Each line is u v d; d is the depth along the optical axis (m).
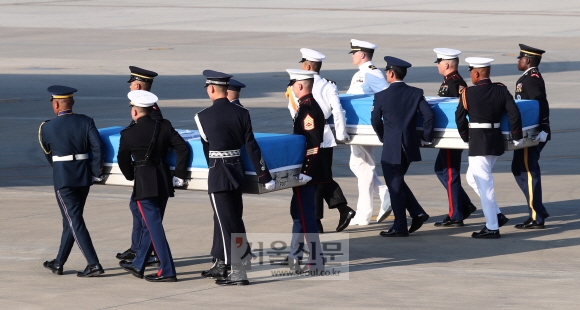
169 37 149.00
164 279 27.88
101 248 32.62
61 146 28.02
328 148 34.44
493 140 32.75
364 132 34.75
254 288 26.94
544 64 107.62
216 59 117.12
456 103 33.56
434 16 185.00
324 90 34.00
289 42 138.50
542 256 30.86
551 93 83.00
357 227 36.59
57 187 28.25
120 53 125.25
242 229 27.55
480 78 32.56
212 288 27.02
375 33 151.88
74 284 27.64
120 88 90.81
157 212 27.80
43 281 28.06
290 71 29.33
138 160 27.31
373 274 28.52
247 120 26.69
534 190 35.12
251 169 27.31
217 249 28.00
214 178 26.78
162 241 27.81
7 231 35.38
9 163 53.09
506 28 157.75
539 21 170.75
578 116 69.31
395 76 33.38
